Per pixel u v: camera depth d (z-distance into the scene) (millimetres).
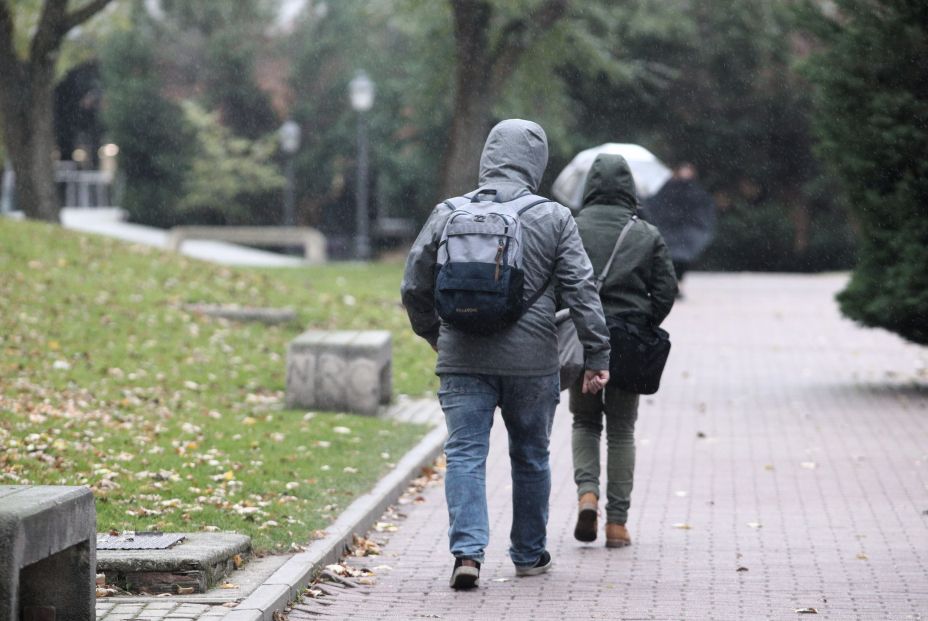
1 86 68938
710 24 109812
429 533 21703
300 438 28531
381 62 132125
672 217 71625
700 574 18625
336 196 135000
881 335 55406
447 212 17641
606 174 20672
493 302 16812
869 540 20906
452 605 16766
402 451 28078
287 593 16484
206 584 16484
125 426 27953
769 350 50156
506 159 18047
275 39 140125
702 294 75875
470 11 72188
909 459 28359
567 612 16391
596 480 20359
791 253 110562
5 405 28531
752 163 112938
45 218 69688
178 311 45656
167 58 136250
